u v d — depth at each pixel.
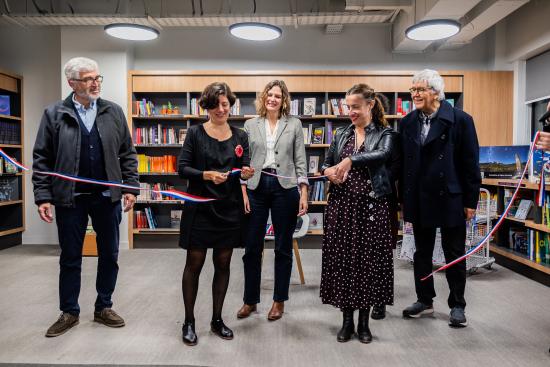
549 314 3.04
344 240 2.42
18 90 6.00
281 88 2.86
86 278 4.02
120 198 2.67
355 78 5.82
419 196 2.78
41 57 6.12
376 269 2.41
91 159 2.57
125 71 5.79
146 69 6.19
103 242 2.71
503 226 4.76
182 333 2.49
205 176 2.32
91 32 5.77
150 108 5.84
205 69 6.20
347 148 2.53
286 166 2.80
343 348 2.40
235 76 5.83
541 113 5.61
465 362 2.25
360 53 6.19
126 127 2.79
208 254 5.25
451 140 2.70
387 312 3.05
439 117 2.68
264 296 3.46
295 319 2.89
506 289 3.73
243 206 2.54
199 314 2.99
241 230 2.52
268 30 4.66
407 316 2.94
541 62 5.45
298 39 6.19
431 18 4.74
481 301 3.36
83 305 3.15
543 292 3.63
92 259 4.98
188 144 2.42
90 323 2.79
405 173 2.83
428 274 2.95
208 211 2.40
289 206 2.81
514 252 4.43
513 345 2.47
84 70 2.44
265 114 2.91
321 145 5.80
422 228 2.88
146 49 6.18
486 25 5.11
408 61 6.18
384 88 5.81
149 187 5.86
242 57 6.20
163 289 3.66
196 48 6.18
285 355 2.31
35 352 2.34
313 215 5.87
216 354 2.32
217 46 6.18
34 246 5.92
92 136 2.57
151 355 2.30
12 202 5.79
